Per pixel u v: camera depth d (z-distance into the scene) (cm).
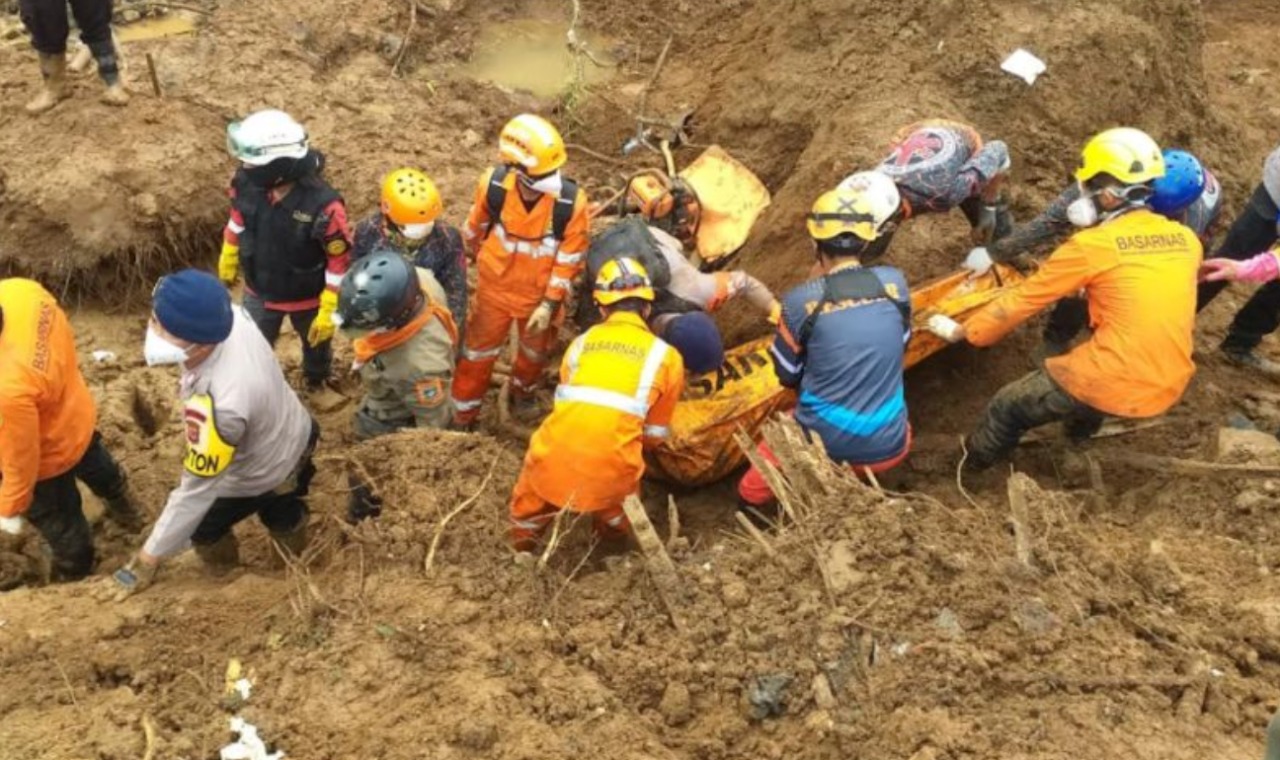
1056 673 420
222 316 451
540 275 633
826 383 548
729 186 752
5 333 488
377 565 487
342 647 443
